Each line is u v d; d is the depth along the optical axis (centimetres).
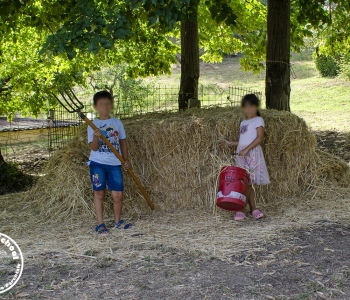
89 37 528
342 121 1508
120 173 537
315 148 682
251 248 456
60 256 452
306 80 2334
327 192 631
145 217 578
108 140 529
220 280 388
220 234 501
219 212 580
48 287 383
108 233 516
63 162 612
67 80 1216
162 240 487
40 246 481
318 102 1914
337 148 1091
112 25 532
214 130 603
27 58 1149
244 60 1262
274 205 604
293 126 628
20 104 1233
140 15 691
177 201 604
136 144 600
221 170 554
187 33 962
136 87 1677
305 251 447
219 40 1330
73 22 550
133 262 431
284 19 809
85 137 625
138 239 493
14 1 682
